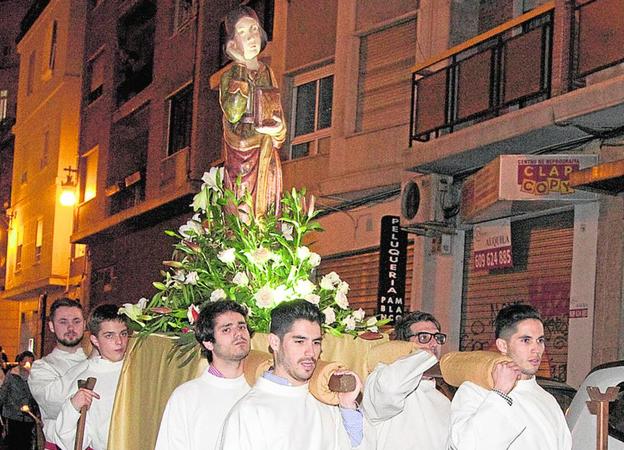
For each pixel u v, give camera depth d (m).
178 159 22.47
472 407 5.12
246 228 6.51
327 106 17.20
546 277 12.61
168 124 23.41
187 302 6.37
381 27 15.77
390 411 5.17
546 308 12.54
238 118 6.96
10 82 41.66
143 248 24.69
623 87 10.39
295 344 4.62
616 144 11.49
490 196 12.14
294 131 17.86
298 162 17.52
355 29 16.23
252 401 4.64
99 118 28.20
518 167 11.64
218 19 21.44
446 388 7.08
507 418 4.99
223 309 5.27
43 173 32.19
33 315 35.12
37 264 32.38
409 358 5.08
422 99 14.09
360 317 6.41
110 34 27.78
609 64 11.03
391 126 15.41
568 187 11.52
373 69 15.98
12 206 35.94
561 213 12.48
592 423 6.55
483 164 13.51
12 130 37.06
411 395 5.66
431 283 14.44
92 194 28.69
